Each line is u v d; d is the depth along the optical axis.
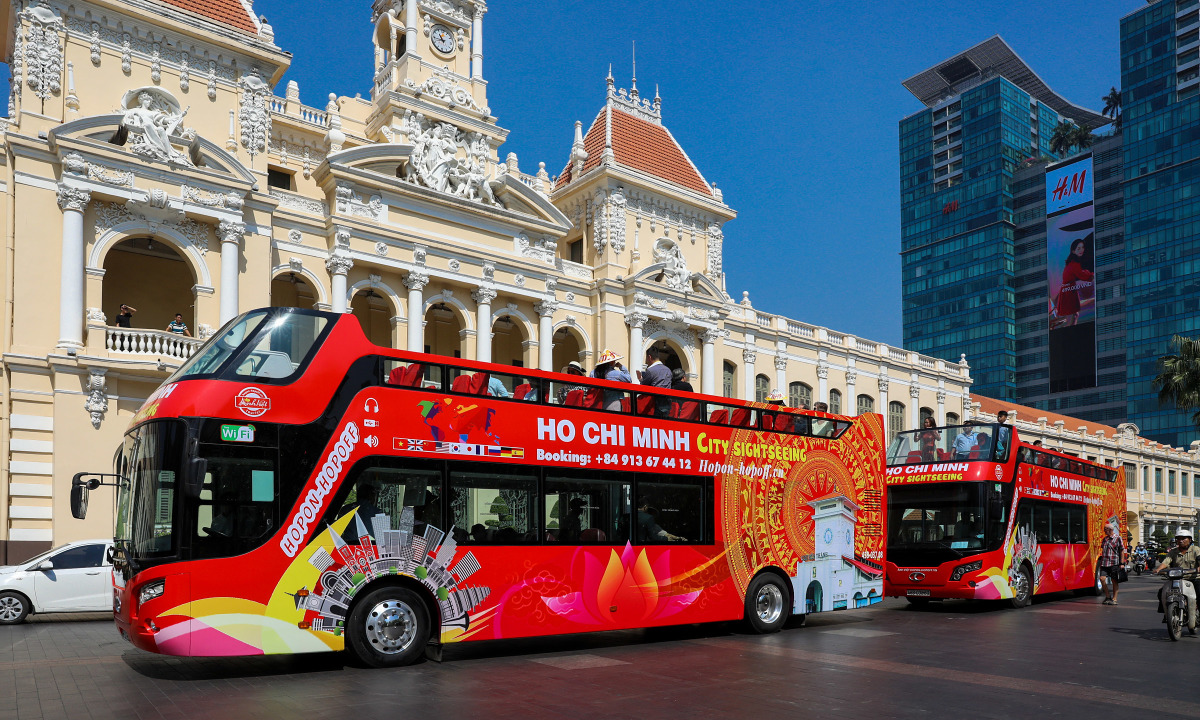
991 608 23.62
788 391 50.97
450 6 39.50
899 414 58.22
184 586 11.18
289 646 11.75
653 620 15.12
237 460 11.73
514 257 37.72
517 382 14.23
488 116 39.19
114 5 28.81
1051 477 26.19
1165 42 118.25
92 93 28.58
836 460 18.67
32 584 19.22
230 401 11.77
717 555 16.23
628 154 44.28
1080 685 11.65
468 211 36.44
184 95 30.50
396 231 34.19
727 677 11.96
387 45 40.59
